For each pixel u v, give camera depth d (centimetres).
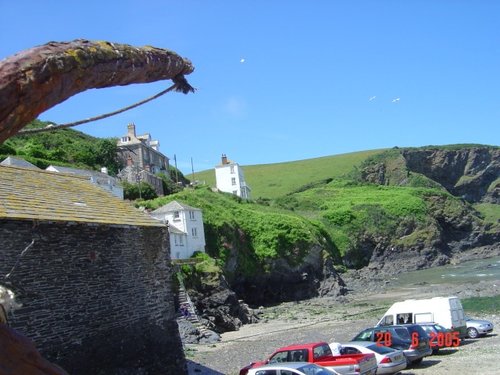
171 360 2261
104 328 1919
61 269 1783
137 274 2148
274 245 7925
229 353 3334
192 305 4525
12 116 339
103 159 9306
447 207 12862
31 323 1636
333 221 11181
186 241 6322
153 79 462
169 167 12338
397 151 16912
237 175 12888
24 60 346
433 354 2653
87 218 1947
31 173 2228
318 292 7806
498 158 16812
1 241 1602
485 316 3953
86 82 384
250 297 7606
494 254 11944
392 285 7850
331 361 1875
